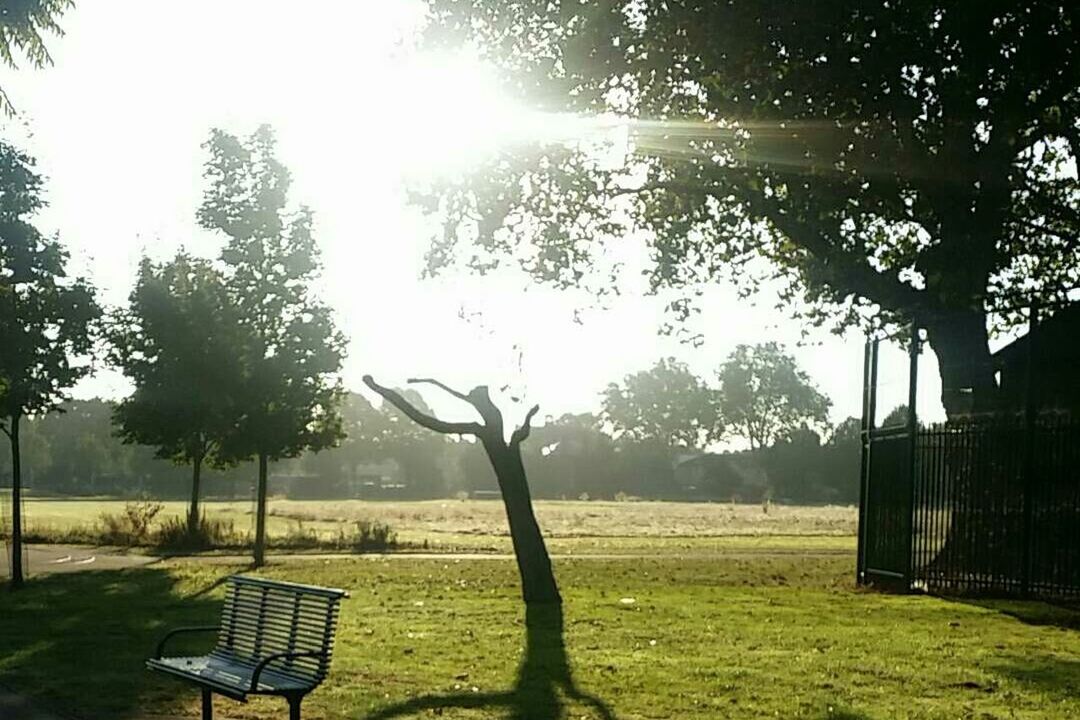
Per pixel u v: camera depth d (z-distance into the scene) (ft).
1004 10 62.44
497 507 274.57
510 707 33.91
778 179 73.00
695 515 238.89
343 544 118.52
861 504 76.89
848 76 65.10
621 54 73.05
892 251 86.84
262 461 96.43
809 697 35.63
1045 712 33.88
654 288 88.43
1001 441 66.49
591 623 52.85
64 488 385.70
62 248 70.69
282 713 33.42
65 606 60.70
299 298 98.27
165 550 111.96
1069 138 73.92
